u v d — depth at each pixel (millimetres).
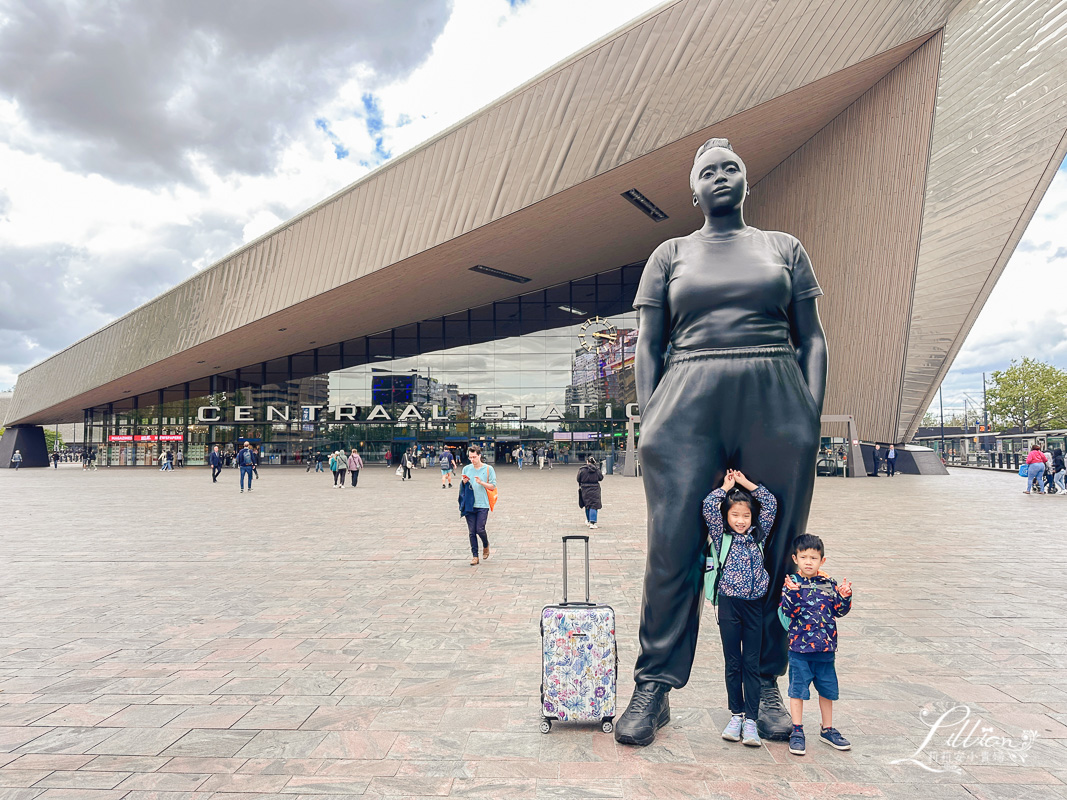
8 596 5938
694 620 3141
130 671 3926
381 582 6406
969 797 2451
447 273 28625
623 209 24766
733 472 3096
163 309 33562
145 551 8430
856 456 23609
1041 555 7688
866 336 22297
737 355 3062
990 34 17078
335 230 26094
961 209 18812
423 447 38875
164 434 43000
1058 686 3604
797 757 2793
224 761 2789
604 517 11977
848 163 21250
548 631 3076
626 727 2936
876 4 17188
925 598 5609
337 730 3088
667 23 18766
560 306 37375
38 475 34625
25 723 3191
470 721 3186
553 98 20797
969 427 67188
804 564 2881
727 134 20016
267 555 8023
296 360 40656
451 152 23000
